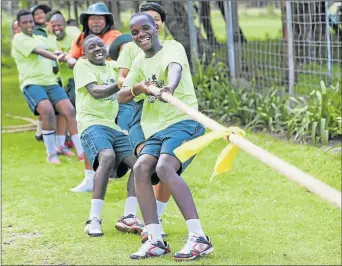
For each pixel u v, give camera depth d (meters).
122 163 15.22
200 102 25.88
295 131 22.48
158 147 13.02
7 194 18.08
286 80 24.91
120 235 14.75
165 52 13.15
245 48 27.64
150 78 13.18
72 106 21.53
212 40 28.95
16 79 38.56
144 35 13.02
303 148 20.95
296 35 25.50
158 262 12.79
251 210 16.19
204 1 27.52
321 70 23.62
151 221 13.07
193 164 20.17
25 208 16.84
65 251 13.84
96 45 15.52
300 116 22.08
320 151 20.53
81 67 15.47
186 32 29.20
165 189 13.92
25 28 21.33
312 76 24.59
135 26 13.02
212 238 14.31
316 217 15.55
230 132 9.07
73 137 21.53
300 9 25.47
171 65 12.91
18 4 42.38
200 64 27.88
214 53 26.98
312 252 13.48
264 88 24.88
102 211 16.41
